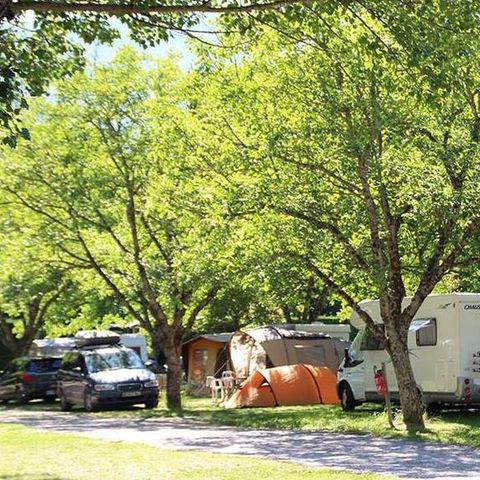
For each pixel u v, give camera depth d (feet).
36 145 77.46
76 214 79.05
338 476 34.06
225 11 31.27
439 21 32.91
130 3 30.71
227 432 58.70
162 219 78.54
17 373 106.22
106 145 77.05
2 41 33.63
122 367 86.58
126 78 77.30
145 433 58.29
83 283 90.63
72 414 81.46
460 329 65.21
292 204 55.47
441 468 38.50
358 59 41.60
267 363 97.55
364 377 74.95
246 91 56.08
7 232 82.69
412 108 50.08
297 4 33.42
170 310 84.12
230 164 58.29
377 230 56.29
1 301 102.22
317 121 52.34
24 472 37.01
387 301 58.80
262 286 64.75
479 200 51.55
